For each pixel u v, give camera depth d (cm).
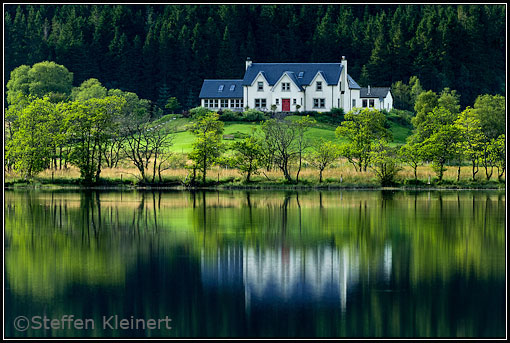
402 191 10319
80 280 5197
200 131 11031
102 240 6494
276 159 11050
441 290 4909
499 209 8269
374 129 11406
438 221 7412
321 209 8344
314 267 5516
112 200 9256
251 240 6481
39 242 6406
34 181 11094
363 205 8694
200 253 5969
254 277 5247
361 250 6053
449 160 11100
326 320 4391
